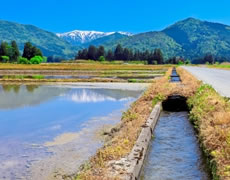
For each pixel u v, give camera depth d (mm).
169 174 8078
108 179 6508
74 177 7891
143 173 8172
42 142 12641
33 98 27656
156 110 15984
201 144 9922
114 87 38031
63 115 19000
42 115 19031
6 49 154500
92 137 13336
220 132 8703
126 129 11578
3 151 11367
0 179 8688
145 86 38469
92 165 7832
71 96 29172
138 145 9062
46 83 45156
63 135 13836
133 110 16594
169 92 21891
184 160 9164
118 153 8289
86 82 46156
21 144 12352
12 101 25562
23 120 17422
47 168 9492
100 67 100250
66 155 10781
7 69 82250
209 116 11852
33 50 161375
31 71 77062
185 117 16938
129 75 63219
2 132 14516
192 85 24828
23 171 9281
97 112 20109
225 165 6840
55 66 103312
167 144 11062
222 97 15812
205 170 8266
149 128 11539
